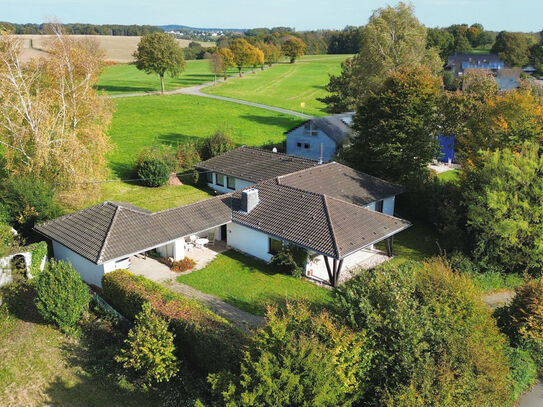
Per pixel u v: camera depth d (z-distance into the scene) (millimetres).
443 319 17844
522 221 26953
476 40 195875
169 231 29125
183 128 75625
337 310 18234
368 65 62281
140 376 19172
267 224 30141
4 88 34344
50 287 21500
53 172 36031
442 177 50125
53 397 18078
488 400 16406
